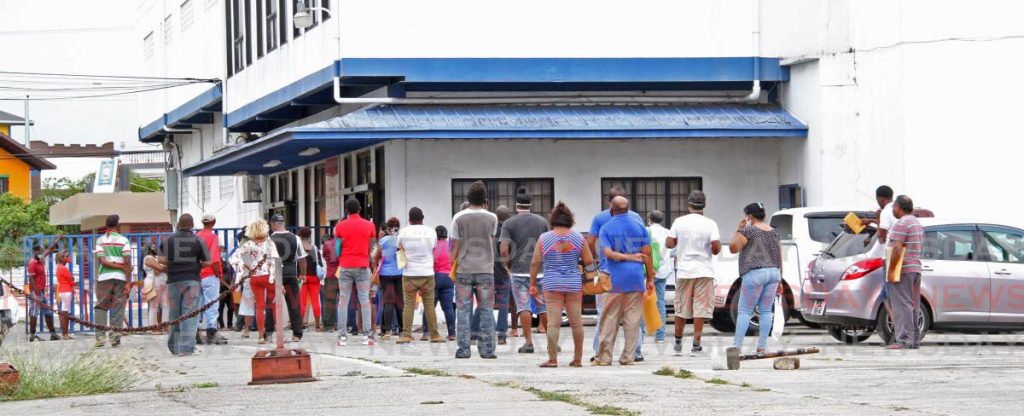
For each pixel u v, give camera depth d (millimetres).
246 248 20219
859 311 17828
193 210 43938
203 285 20250
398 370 14258
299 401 11336
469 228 16031
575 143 26672
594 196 26734
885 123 24406
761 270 15578
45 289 24406
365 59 25219
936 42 23922
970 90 23953
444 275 19781
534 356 16625
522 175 26438
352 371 14117
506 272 18625
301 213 33188
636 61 26109
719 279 21109
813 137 25734
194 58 37719
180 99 38969
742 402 10773
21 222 64812
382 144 26469
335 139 24703
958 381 12531
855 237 18328
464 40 25562
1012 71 23953
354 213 19344
